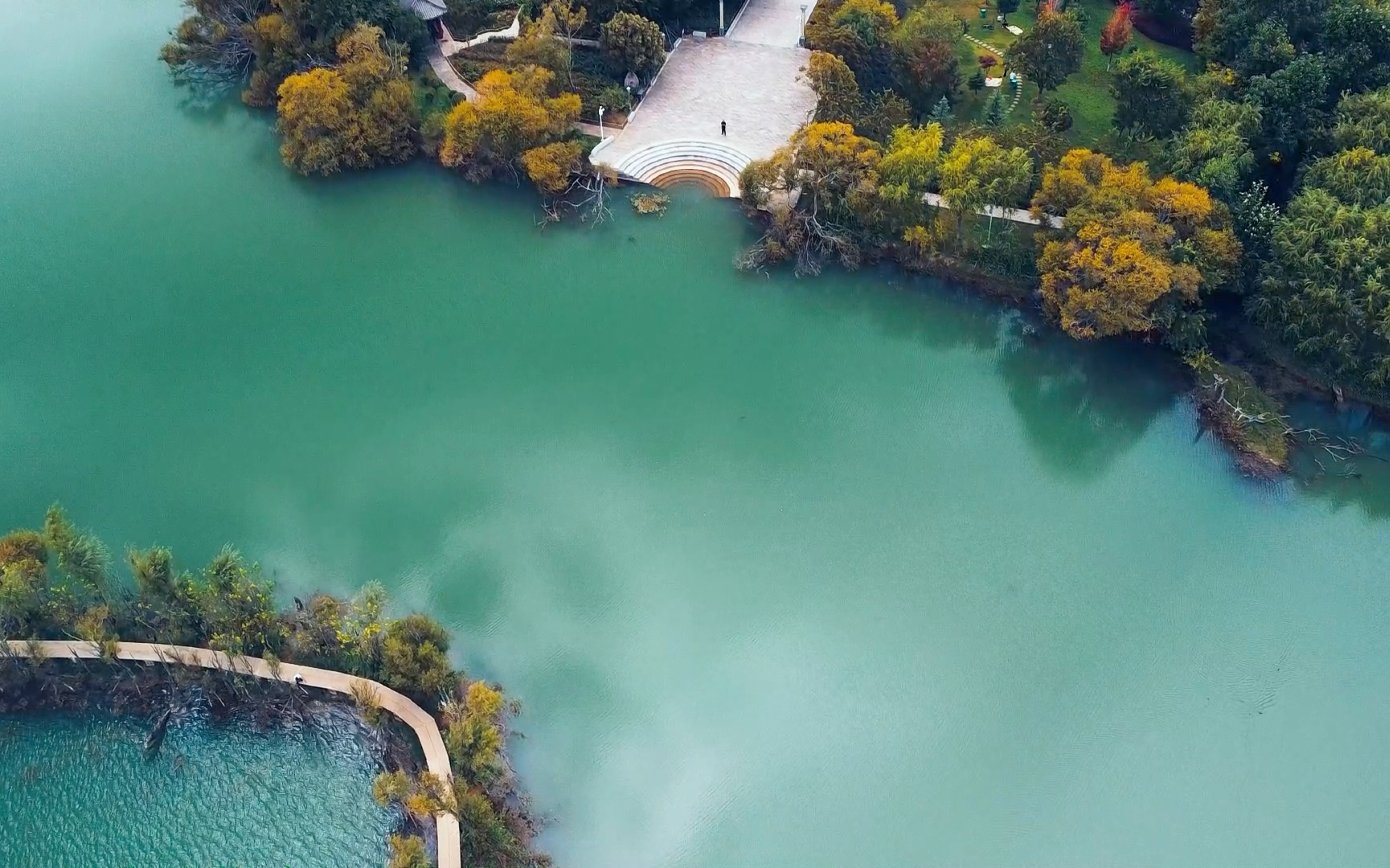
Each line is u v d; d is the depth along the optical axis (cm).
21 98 15238
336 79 13488
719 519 10450
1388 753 8875
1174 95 12481
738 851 8362
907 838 8444
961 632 9669
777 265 12631
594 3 14575
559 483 10688
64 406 11356
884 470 10875
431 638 9081
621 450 10975
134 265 12800
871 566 10131
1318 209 10912
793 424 11244
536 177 12850
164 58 15250
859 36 13562
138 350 11881
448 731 8631
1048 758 8894
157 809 8581
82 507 10456
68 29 16700
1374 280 10281
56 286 12544
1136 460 10962
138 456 10881
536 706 9125
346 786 8669
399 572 9981
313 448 10950
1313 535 10262
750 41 15150
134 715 9044
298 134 13562
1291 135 12175
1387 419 10938
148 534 10250
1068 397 11519
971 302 12288
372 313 12256
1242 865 8312
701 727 9031
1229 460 10819
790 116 14000
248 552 10112
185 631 9294
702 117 14025
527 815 8488
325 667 9206
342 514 10419
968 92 14325
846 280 12512
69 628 9319
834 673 9394
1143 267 10594
